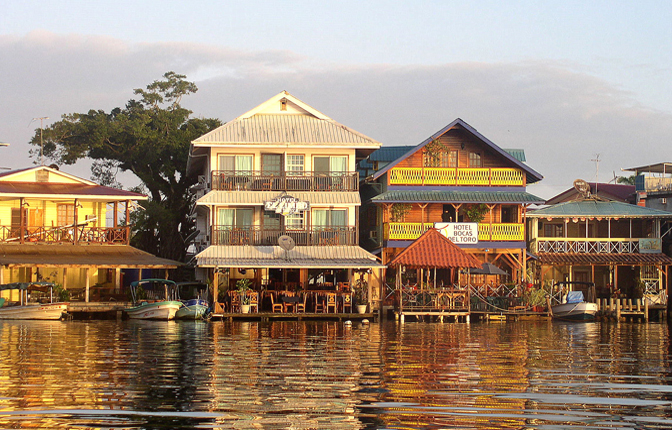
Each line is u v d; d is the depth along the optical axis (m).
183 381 18.36
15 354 23.03
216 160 43.03
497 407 15.88
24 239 41.50
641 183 54.88
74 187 44.19
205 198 41.53
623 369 21.44
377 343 27.45
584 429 14.20
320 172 43.59
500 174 45.25
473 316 42.16
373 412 15.32
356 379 18.97
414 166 45.94
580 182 50.47
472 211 45.38
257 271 43.00
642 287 47.41
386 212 44.84
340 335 30.56
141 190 55.56
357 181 43.25
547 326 37.97
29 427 13.85
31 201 43.66
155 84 55.50
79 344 25.88
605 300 44.56
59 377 18.77
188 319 38.31
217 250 40.97
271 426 14.16
